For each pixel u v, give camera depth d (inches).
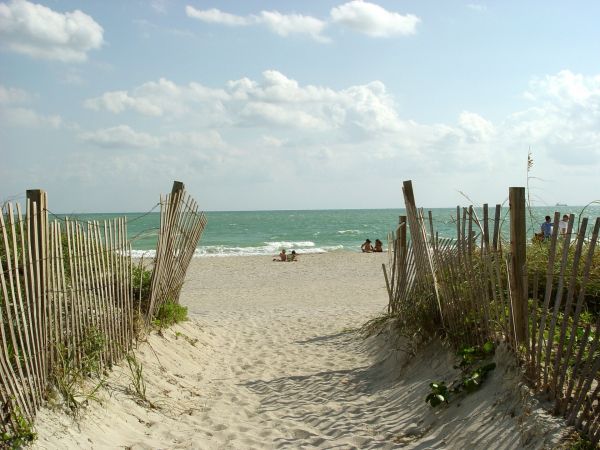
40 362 202.5
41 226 203.5
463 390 222.5
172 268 366.3
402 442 214.2
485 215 229.1
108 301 266.8
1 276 181.0
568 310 178.7
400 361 304.0
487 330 232.8
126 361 283.1
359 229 3024.1
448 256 273.1
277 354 382.0
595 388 177.2
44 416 198.1
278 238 2384.4
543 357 198.7
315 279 881.5
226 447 223.3
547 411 175.9
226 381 322.0
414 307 312.2
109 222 272.2
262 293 748.0
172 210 338.0
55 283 215.3
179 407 269.4
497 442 180.5
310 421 253.8
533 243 315.0
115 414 231.5
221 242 2144.4
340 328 444.8
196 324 440.8
